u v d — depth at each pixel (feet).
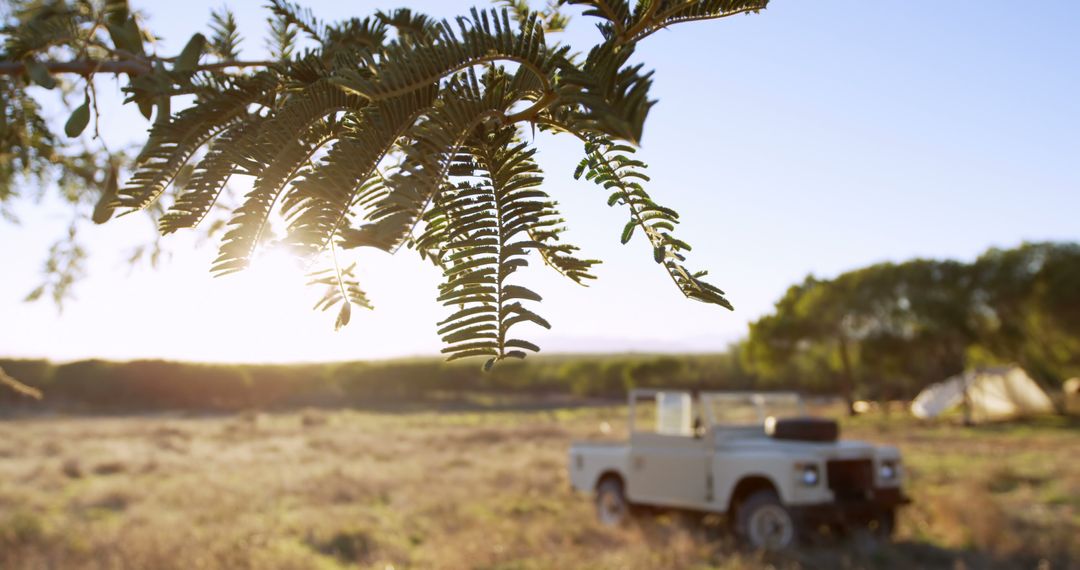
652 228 2.50
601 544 27.35
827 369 143.13
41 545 25.96
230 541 26.58
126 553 24.36
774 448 27.22
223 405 133.18
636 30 2.54
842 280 121.08
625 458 31.17
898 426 103.55
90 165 7.43
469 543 26.99
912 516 31.30
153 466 53.78
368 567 24.45
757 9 2.71
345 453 65.62
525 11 3.50
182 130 3.09
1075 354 111.34
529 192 2.68
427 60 2.43
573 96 2.29
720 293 2.40
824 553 24.89
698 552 25.62
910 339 116.57
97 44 3.84
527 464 54.44
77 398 121.39
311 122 2.88
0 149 5.74
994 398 115.65
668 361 162.30
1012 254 111.14
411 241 2.60
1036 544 25.89
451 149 2.57
